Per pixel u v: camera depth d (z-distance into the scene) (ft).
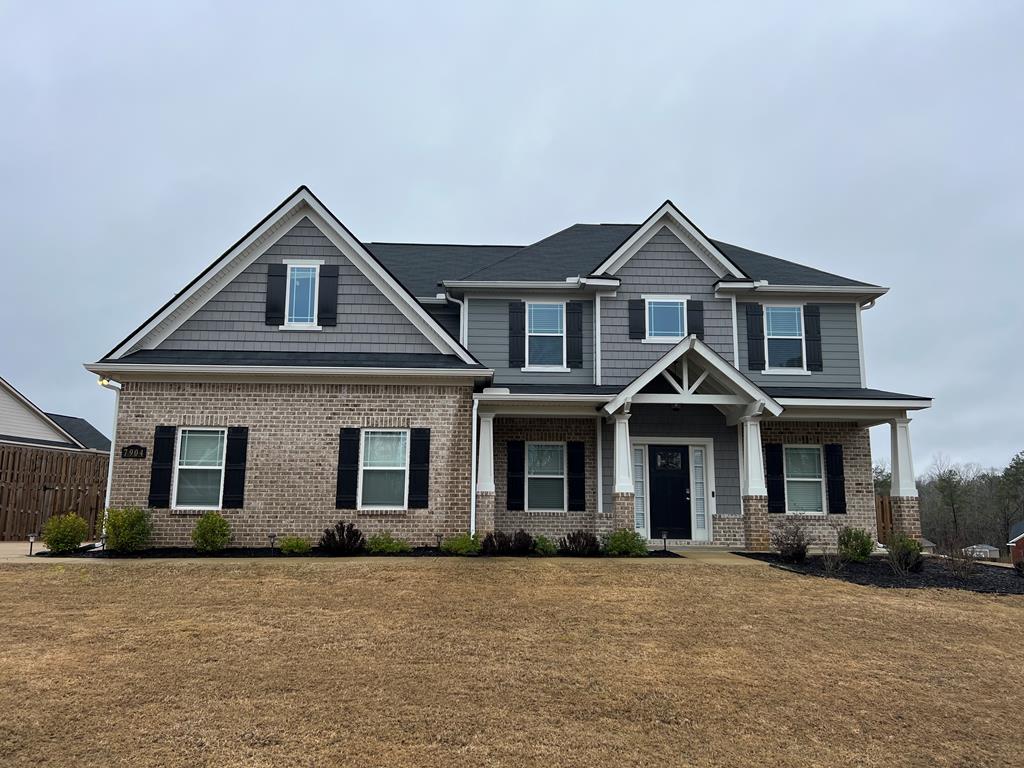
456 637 25.59
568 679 21.58
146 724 17.56
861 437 54.80
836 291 55.62
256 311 48.32
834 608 31.32
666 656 24.11
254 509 43.57
